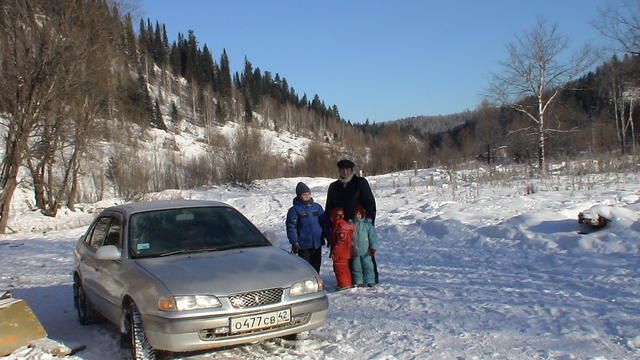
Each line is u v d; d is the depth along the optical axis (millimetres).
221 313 4852
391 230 13008
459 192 19781
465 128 69500
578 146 43438
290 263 5590
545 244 9375
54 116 25109
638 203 12039
